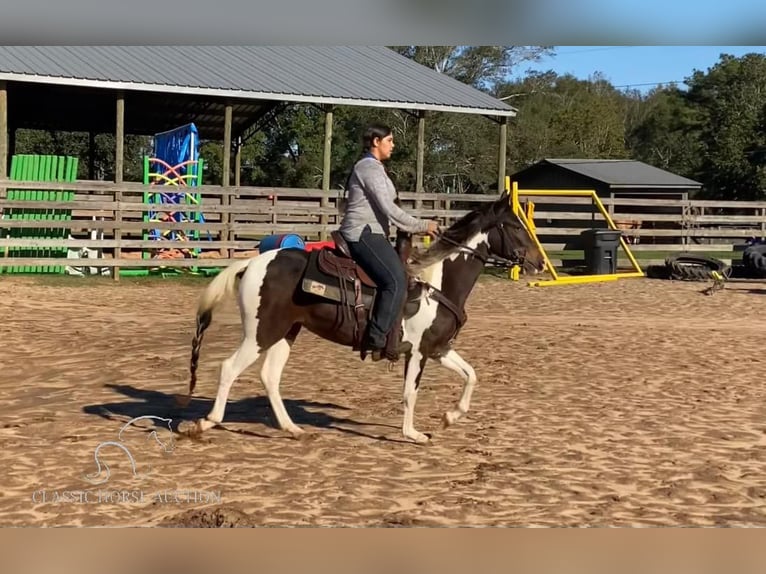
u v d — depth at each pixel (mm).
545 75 69750
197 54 26812
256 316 7246
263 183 48344
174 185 22031
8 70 21234
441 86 28562
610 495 6332
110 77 22578
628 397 9672
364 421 8375
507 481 6594
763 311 17844
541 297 19656
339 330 7141
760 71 58344
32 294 17719
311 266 7141
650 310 17734
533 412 8820
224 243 22141
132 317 15289
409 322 7250
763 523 5844
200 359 11477
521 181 44219
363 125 49094
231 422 8219
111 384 9883
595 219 25797
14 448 7199
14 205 20109
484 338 13648
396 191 7234
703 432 8180
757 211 28656
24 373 10477
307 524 5617
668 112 78812
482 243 7438
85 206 20719
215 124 32781
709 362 12031
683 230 26906
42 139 49031
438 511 5910
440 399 9367
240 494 6180
